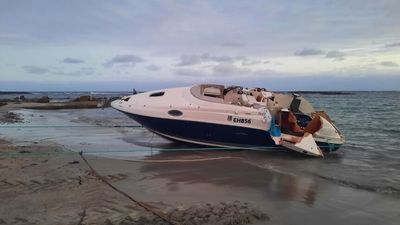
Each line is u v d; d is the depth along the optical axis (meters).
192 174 8.83
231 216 5.67
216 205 6.28
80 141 13.70
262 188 7.72
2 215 5.63
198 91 12.63
